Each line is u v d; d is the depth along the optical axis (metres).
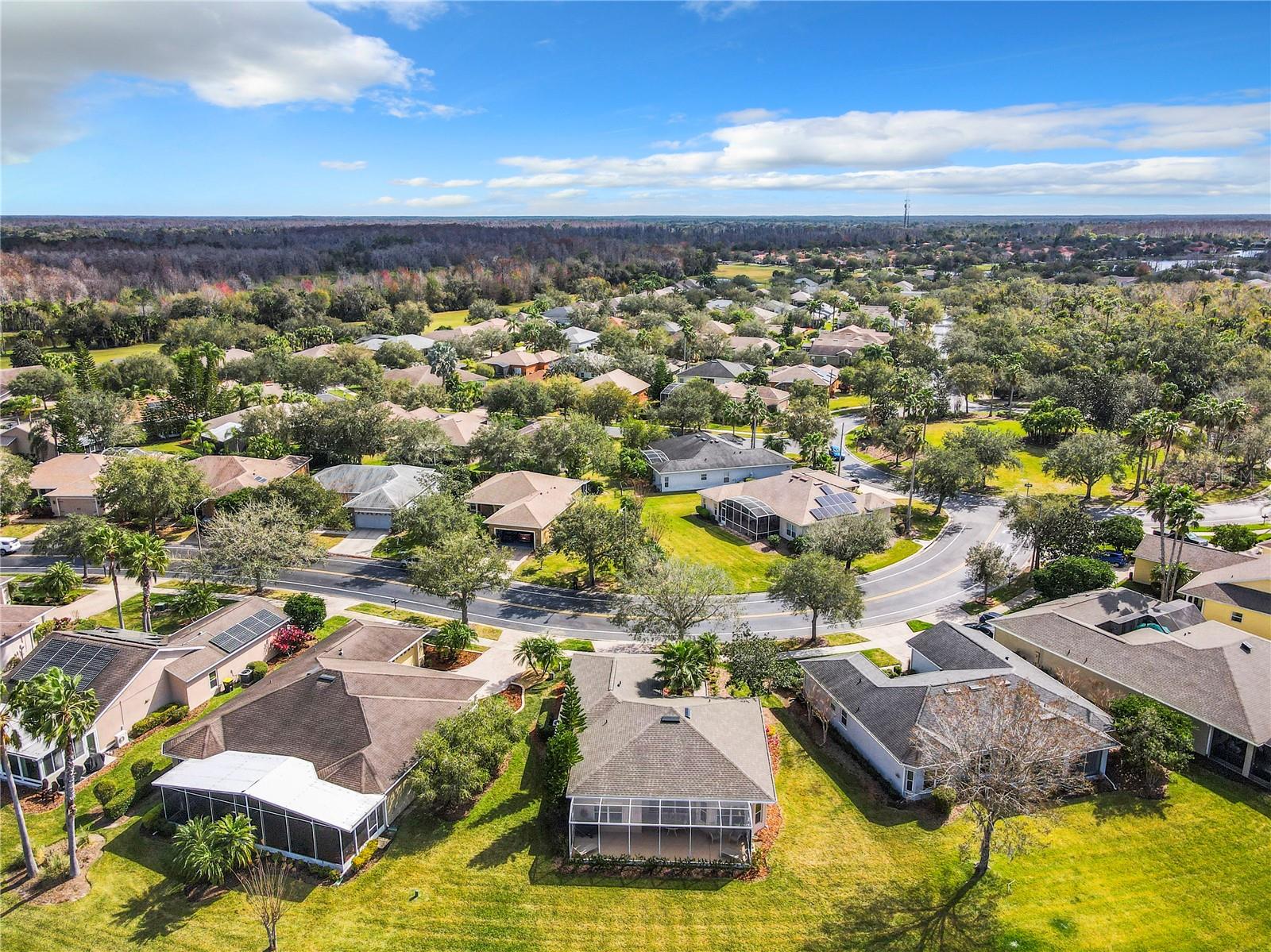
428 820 43.25
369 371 148.25
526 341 188.62
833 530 75.81
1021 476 107.94
